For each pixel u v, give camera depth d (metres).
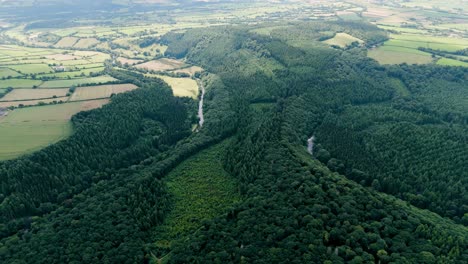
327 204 166.12
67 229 164.12
